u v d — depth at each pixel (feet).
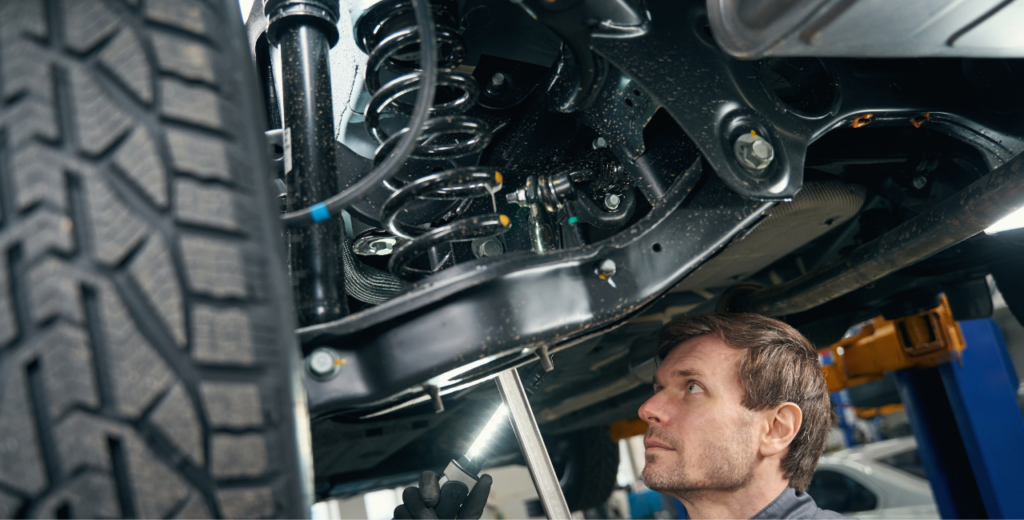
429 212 3.36
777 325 3.55
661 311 4.80
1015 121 3.22
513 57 3.30
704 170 2.61
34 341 1.39
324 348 2.11
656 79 2.53
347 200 2.09
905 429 23.56
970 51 2.28
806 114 2.76
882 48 2.18
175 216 1.52
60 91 1.53
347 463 5.69
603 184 3.11
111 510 1.36
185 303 1.49
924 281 4.95
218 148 1.62
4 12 1.57
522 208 3.38
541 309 2.23
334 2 2.61
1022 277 4.71
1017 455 6.47
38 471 1.34
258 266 1.61
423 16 2.09
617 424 8.47
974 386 6.66
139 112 1.56
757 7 2.07
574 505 7.71
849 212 3.97
